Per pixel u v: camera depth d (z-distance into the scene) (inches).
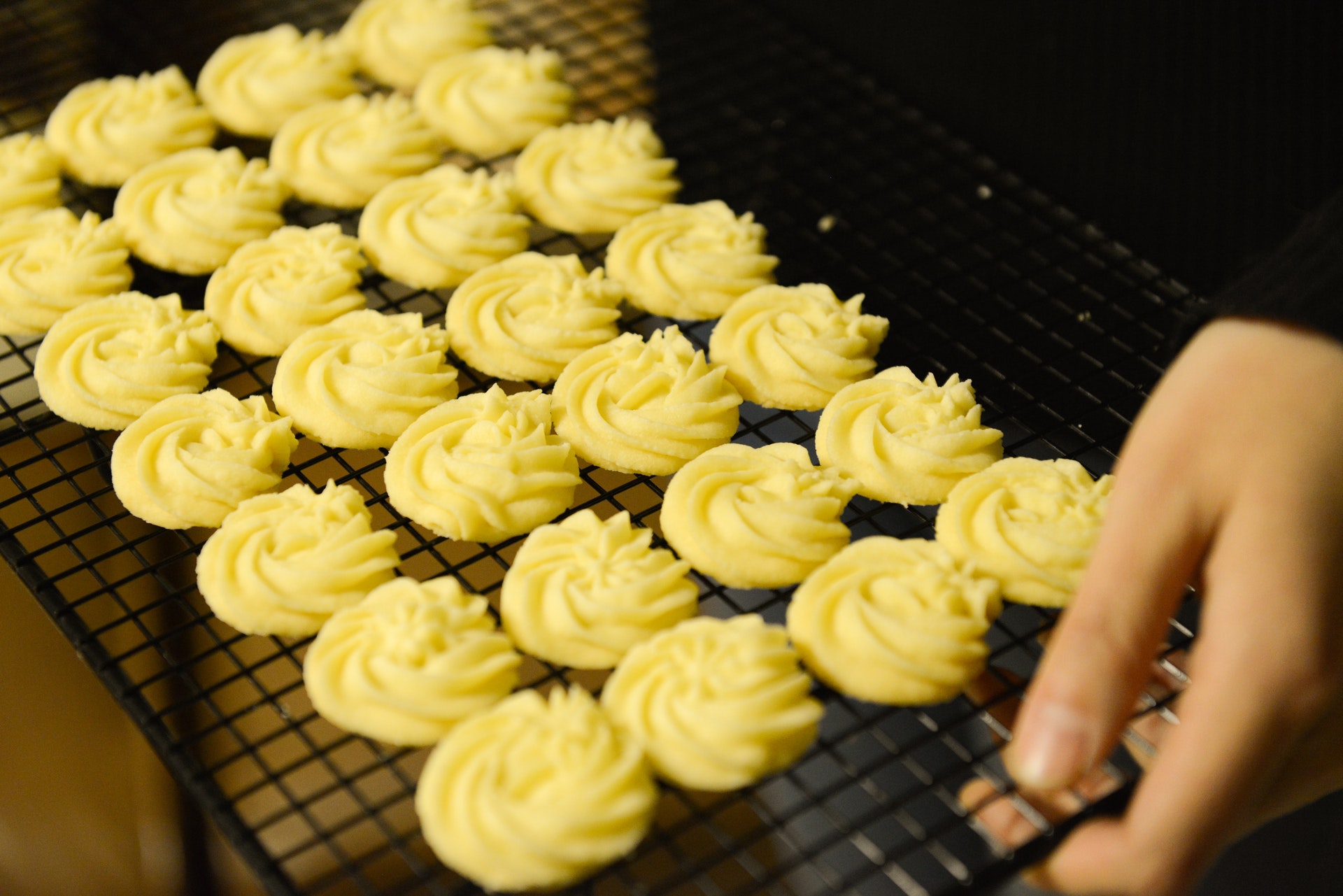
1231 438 19.9
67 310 23.1
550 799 18.9
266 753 24.6
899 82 26.9
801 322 22.8
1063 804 19.4
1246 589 19.1
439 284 23.6
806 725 19.6
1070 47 25.5
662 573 20.4
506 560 24.4
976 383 23.6
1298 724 18.8
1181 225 25.1
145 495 21.3
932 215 25.0
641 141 25.0
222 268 23.6
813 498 21.0
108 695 24.9
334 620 20.2
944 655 19.9
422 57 26.7
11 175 24.5
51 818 24.4
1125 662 18.9
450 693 19.8
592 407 22.0
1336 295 20.6
